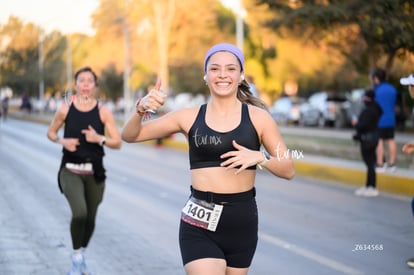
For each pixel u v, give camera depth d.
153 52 77.75
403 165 23.44
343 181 22.09
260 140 6.36
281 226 14.12
